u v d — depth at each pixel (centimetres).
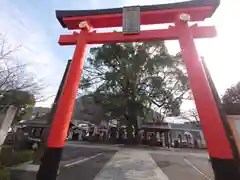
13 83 548
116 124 2836
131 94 2317
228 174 211
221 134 238
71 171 688
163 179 616
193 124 2945
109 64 2503
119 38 377
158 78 2189
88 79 2491
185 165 938
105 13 401
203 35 357
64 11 421
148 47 2358
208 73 302
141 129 2458
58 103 305
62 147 268
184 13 372
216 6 354
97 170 721
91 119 2947
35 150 997
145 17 394
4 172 544
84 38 387
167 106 2419
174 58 2197
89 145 1852
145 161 980
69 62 367
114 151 1423
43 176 241
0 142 527
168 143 2395
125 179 586
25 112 948
